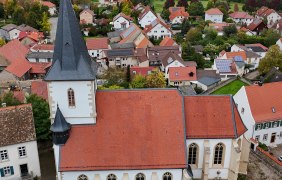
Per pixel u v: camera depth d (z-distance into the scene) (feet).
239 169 180.86
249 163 194.70
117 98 158.61
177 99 160.97
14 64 368.07
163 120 158.51
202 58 438.81
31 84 301.63
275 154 220.02
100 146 154.20
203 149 164.86
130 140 155.63
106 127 155.94
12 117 179.93
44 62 407.64
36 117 201.16
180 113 159.63
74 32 139.85
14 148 177.37
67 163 151.84
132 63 433.89
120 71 352.28
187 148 164.55
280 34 576.20
